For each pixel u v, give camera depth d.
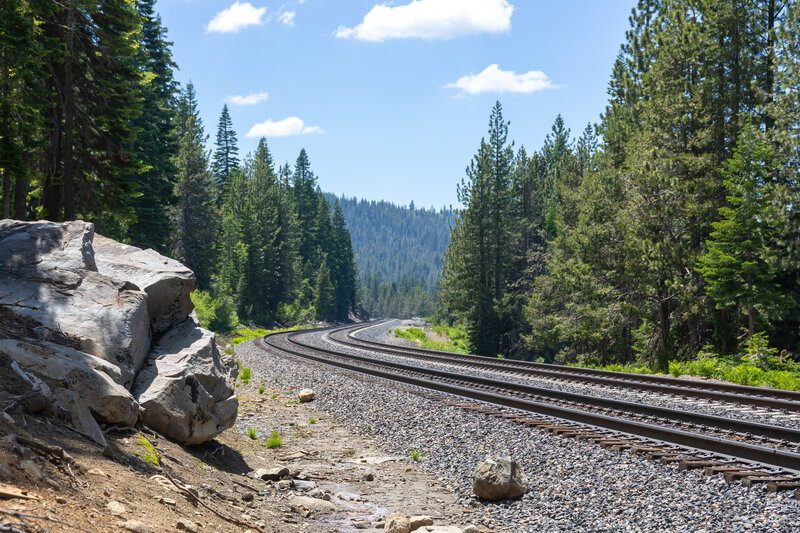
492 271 57.84
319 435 10.80
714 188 26.70
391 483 7.91
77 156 24.12
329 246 127.56
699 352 25.42
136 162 24.91
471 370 21.09
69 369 5.57
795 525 5.45
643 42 34.62
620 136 36.72
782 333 25.02
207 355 8.32
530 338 42.72
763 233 23.58
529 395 13.93
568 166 50.16
